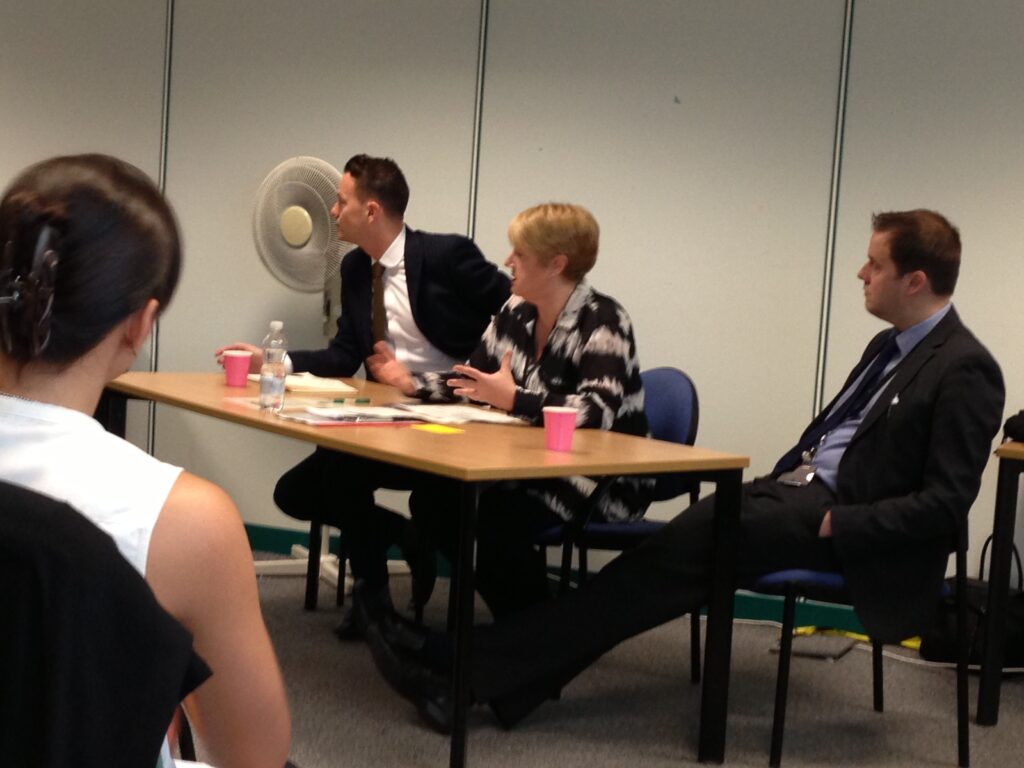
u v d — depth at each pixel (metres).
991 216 3.50
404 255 3.56
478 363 3.13
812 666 3.32
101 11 4.35
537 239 2.86
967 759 2.60
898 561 2.54
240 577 0.87
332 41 4.18
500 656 2.50
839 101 3.62
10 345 0.82
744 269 3.75
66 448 0.82
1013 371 3.49
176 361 4.39
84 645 0.69
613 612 2.52
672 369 3.15
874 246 2.73
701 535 2.53
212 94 4.30
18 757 0.69
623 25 3.84
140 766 0.71
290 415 2.55
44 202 0.82
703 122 3.77
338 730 2.60
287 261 3.92
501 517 2.79
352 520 3.08
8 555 0.68
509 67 3.98
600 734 2.68
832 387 3.67
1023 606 3.30
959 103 3.51
